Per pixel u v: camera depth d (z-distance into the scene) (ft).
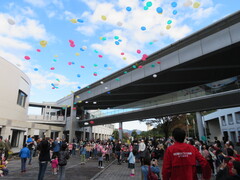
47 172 32.22
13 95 70.79
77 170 36.14
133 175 31.37
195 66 68.90
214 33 53.98
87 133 153.79
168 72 75.00
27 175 28.76
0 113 62.90
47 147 23.84
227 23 50.44
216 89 58.03
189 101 64.69
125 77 86.38
